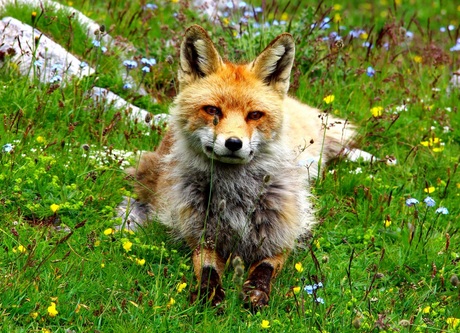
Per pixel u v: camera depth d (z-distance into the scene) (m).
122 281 9.31
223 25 17.30
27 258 9.22
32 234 9.98
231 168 10.13
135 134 13.20
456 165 12.40
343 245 10.91
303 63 16.48
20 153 11.56
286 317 8.92
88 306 8.77
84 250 9.96
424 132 14.27
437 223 11.30
